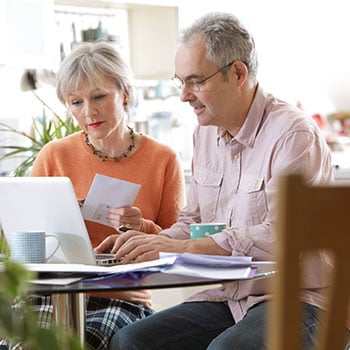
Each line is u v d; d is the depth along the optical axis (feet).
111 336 9.33
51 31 15.58
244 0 17.74
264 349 7.82
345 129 18.02
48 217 8.54
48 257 8.61
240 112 9.17
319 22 18.10
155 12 17.29
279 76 18.24
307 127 8.98
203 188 9.74
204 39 9.05
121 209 9.59
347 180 14.30
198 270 7.55
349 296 4.42
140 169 10.64
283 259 4.25
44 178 8.45
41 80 16.01
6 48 15.08
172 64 17.20
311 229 4.22
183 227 9.89
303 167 8.77
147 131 17.13
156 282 7.10
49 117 15.99
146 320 9.05
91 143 10.66
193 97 9.25
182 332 8.91
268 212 8.90
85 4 16.62
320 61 18.21
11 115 15.60
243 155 9.31
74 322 8.20
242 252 8.54
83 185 10.57
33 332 3.28
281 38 18.12
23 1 15.19
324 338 4.52
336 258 4.33
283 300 4.31
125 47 17.34
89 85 10.11
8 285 3.27
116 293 9.94
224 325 9.05
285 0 17.94
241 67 9.09
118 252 8.44
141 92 17.08
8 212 8.68
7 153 15.40
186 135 17.43
